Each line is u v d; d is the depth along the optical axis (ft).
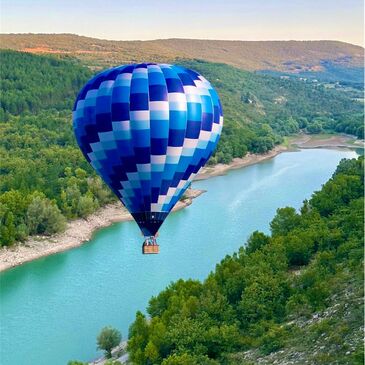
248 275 209.56
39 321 238.07
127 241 347.97
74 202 385.50
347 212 288.10
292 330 182.29
